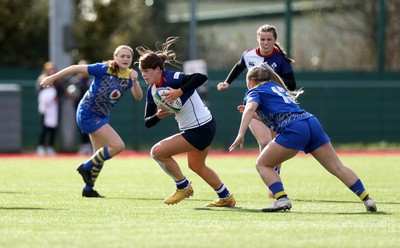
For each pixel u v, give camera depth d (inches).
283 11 4601.4
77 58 4018.2
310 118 1205.1
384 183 1812.3
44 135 2987.2
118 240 930.7
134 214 1184.8
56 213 1195.3
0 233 987.9
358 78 3644.2
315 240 932.6
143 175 2043.6
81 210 1238.3
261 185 1754.4
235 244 902.4
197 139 1256.2
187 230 1009.5
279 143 1198.9
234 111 3339.1
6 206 1298.0
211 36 4817.9
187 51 4854.8
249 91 1218.6
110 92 1492.4
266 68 1234.6
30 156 2883.9
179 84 1238.3
